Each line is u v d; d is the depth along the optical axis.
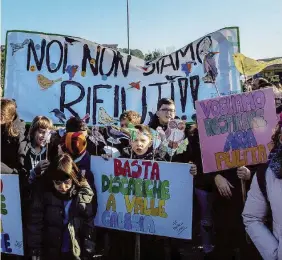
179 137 3.67
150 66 5.34
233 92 5.10
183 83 5.28
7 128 3.96
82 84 5.29
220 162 3.54
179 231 3.55
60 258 3.40
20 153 3.93
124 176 3.64
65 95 5.27
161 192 3.56
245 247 3.77
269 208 2.66
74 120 4.01
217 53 5.13
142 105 5.33
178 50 5.30
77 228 3.43
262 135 3.50
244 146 3.52
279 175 2.49
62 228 3.40
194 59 5.26
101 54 5.30
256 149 3.51
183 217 3.53
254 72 4.03
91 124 5.26
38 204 3.42
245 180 3.57
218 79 5.14
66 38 5.27
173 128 3.68
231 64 5.11
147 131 3.77
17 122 4.08
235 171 3.74
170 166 3.53
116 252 4.01
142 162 3.59
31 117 5.21
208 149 3.54
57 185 3.37
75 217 3.43
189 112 5.26
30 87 5.22
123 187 3.65
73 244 3.38
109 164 3.68
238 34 5.11
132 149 3.76
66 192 3.40
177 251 3.96
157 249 3.96
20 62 5.20
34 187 3.47
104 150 3.85
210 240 3.85
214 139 3.54
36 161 3.93
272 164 2.55
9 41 5.19
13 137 3.97
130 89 5.33
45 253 3.41
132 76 5.34
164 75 5.32
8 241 3.57
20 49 5.20
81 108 5.28
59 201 3.40
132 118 4.54
